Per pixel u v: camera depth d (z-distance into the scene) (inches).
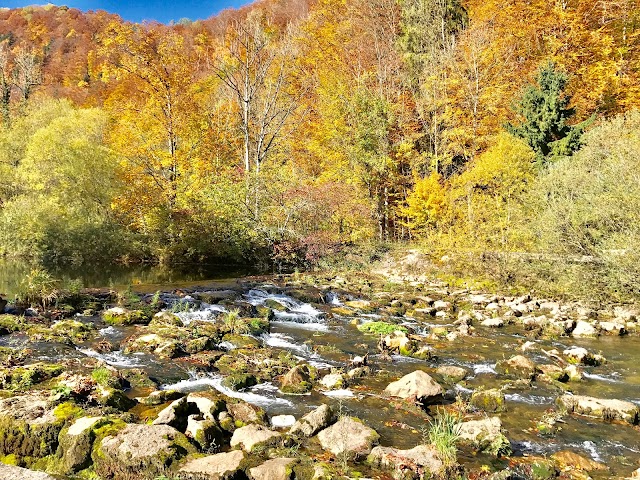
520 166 840.9
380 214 1122.7
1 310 419.8
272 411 260.4
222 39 1455.5
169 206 936.9
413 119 1239.5
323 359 370.6
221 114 1285.7
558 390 321.7
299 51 1400.1
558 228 644.7
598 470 216.1
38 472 104.2
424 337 456.4
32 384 257.8
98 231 927.7
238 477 181.0
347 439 219.3
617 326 497.0
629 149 618.5
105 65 1005.2
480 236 778.8
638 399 309.3
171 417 218.2
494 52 1155.9
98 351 340.5
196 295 555.8
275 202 949.8
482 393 290.8
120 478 179.3
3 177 1052.5
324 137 1182.3
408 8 1460.4
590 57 1156.5
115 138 1078.4
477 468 209.0
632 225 555.8
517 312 570.6
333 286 716.0
